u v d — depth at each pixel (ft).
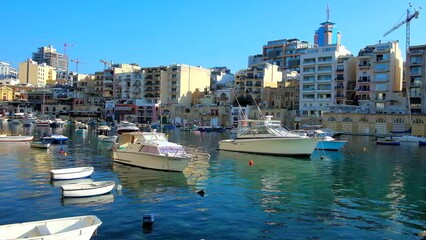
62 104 620.90
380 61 389.19
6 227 52.44
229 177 110.93
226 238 60.34
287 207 78.18
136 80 574.56
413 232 63.98
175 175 111.14
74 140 236.43
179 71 543.39
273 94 477.36
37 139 237.04
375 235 62.39
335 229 64.95
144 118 528.22
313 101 431.43
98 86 629.10
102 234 60.85
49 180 100.01
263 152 168.96
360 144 245.24
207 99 517.14
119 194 86.58
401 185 102.53
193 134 341.00
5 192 86.17
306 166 135.85
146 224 65.41
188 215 71.36
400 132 316.19
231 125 452.35
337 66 419.95
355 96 408.26
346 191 93.97
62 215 70.13
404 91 391.04
